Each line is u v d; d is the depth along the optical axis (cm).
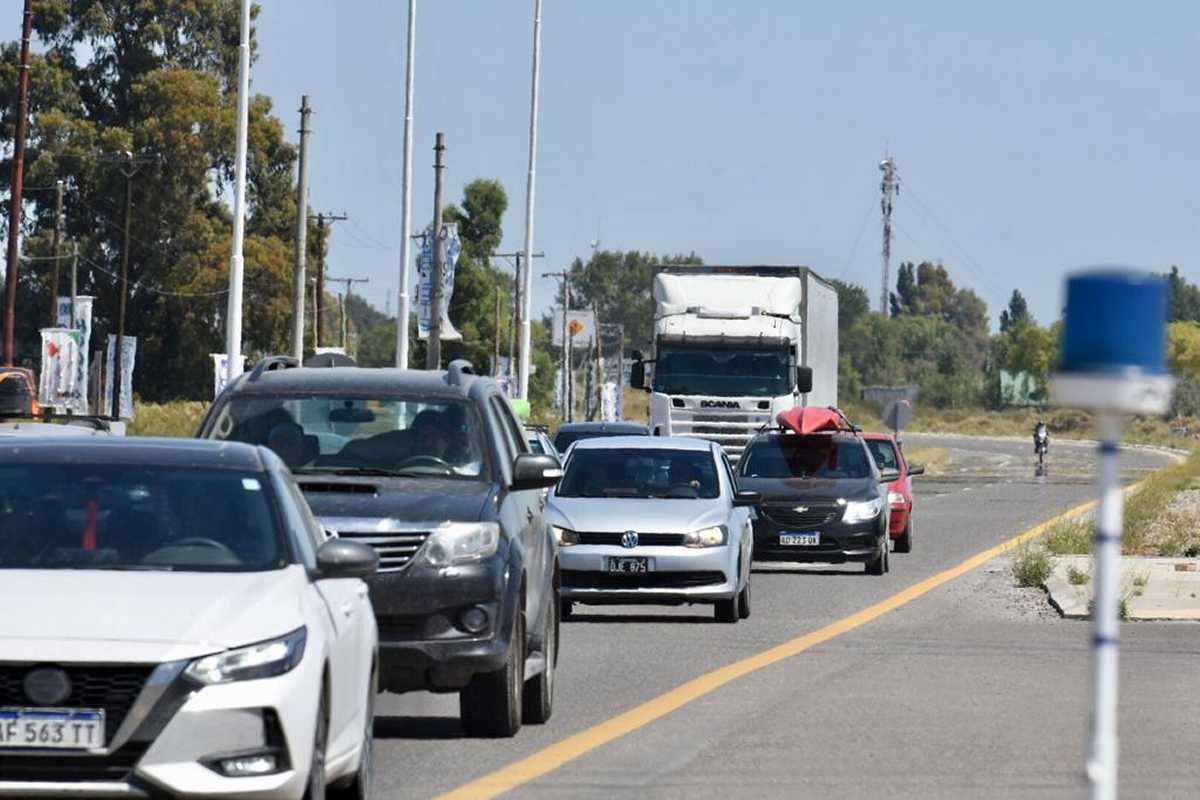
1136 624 6244
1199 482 18025
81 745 2456
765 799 3138
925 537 11019
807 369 12606
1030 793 3209
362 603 3045
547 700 4050
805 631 5994
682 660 5162
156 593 2614
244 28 11662
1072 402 1556
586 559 6162
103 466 2925
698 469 6556
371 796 3138
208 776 2466
